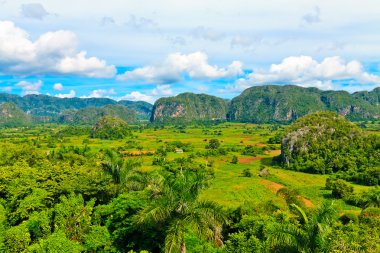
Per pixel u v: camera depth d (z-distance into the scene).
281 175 103.81
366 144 120.62
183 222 21.56
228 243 27.45
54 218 30.45
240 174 103.06
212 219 21.98
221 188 80.44
